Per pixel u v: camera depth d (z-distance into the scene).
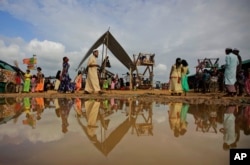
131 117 3.55
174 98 8.34
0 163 1.36
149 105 5.62
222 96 9.77
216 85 15.05
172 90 11.23
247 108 4.93
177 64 11.09
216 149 1.72
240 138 2.12
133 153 1.58
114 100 7.41
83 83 20.48
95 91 11.16
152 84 22.14
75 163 1.38
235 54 10.02
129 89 21.08
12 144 1.83
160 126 2.76
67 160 1.43
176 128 2.62
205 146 1.81
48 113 4.05
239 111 4.38
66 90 13.12
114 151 1.63
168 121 3.17
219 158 1.50
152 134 2.26
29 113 4.05
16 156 1.50
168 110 4.56
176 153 1.60
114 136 2.16
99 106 5.40
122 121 3.16
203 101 6.89
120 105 5.66
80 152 1.60
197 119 3.36
